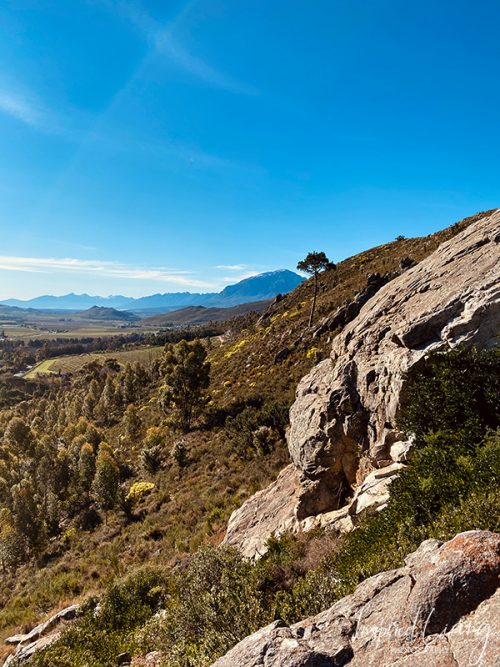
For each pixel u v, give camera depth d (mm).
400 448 10406
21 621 19203
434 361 10000
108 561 22484
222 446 34156
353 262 90875
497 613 3766
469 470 7129
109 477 33688
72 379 142625
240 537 15461
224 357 70312
